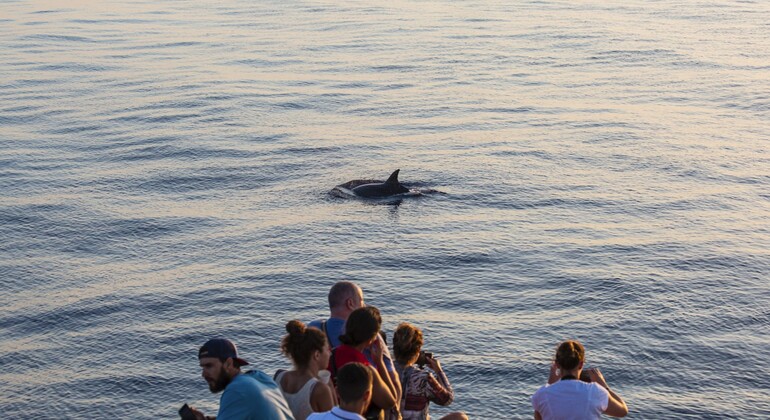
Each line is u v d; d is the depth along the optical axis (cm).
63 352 2802
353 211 4047
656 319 2962
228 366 1298
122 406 2509
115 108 6156
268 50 8388
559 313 3022
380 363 1401
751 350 2761
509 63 7812
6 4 11956
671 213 4038
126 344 2839
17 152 5072
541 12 11062
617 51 8419
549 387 1451
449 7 11494
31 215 4009
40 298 3162
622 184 4472
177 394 2566
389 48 8488
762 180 4559
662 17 10669
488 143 5241
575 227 3844
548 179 4547
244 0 12288
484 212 4041
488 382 2595
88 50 8488
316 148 5119
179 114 5962
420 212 4031
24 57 8144
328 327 1466
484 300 3125
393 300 3133
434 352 2758
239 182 4506
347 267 3406
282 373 1356
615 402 1455
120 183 4497
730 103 6406
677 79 7231
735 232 3791
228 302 3116
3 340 2878
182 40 8988
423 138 5350
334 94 6556
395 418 1427
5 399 2542
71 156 4994
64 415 2472
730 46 8781
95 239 3731
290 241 3678
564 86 6912
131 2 12200
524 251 3556
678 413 2428
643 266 3403
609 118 5903
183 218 3972
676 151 5094
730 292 3170
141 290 3216
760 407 2466
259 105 6209
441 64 7725
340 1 12100
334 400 1366
